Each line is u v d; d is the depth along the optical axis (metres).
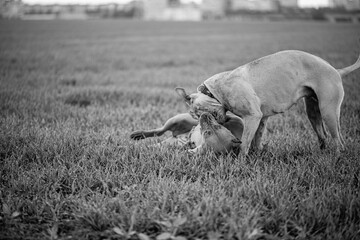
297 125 6.98
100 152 5.19
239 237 3.16
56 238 3.31
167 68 17.31
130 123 7.12
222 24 65.75
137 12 117.44
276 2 109.00
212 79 5.07
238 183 4.14
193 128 5.70
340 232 3.27
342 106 8.05
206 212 3.48
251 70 4.90
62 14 109.19
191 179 4.53
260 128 5.25
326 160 4.71
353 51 19.16
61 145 5.39
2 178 4.45
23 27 48.47
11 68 15.48
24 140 5.67
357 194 3.87
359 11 73.38
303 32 38.38
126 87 11.65
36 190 4.18
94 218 3.52
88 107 8.64
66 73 14.79
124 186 4.12
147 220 3.47
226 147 5.07
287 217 3.54
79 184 4.24
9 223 3.54
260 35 37.22
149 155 5.11
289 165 4.76
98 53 22.80
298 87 4.93
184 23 70.31
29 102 8.57
